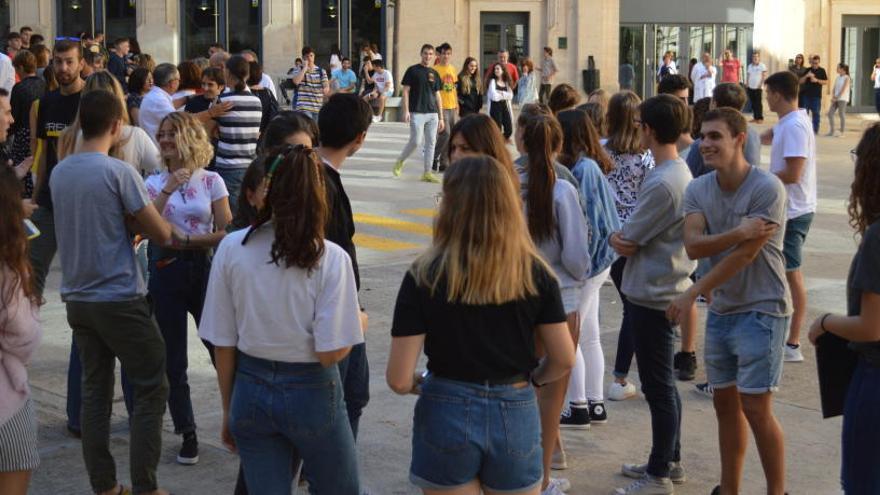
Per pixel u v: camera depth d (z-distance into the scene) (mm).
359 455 6625
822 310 10188
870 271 4273
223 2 37750
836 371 4633
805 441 6980
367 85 30656
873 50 39062
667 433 6031
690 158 8234
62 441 6816
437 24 37625
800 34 38750
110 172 5477
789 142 8164
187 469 6383
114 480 5801
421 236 13594
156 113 9289
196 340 8953
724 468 5750
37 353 8562
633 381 8164
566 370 4266
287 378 4441
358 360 5613
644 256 5984
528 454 4172
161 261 6328
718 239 5422
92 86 6570
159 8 37719
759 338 5465
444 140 19266
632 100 7559
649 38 40125
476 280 4027
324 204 4434
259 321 4406
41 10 38062
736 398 5672
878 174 4320
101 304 5504
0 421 4512
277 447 4570
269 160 4496
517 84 28641
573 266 5723
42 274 7727
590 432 7094
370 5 37656
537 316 4180
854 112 39219
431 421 4148
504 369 4129
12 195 4434
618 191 7566
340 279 4441
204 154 6465
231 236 4516
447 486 4156
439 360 4141
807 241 13727
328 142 5418
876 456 4395
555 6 37688
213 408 7438
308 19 37750
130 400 6477
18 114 9641
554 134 5707
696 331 9023
